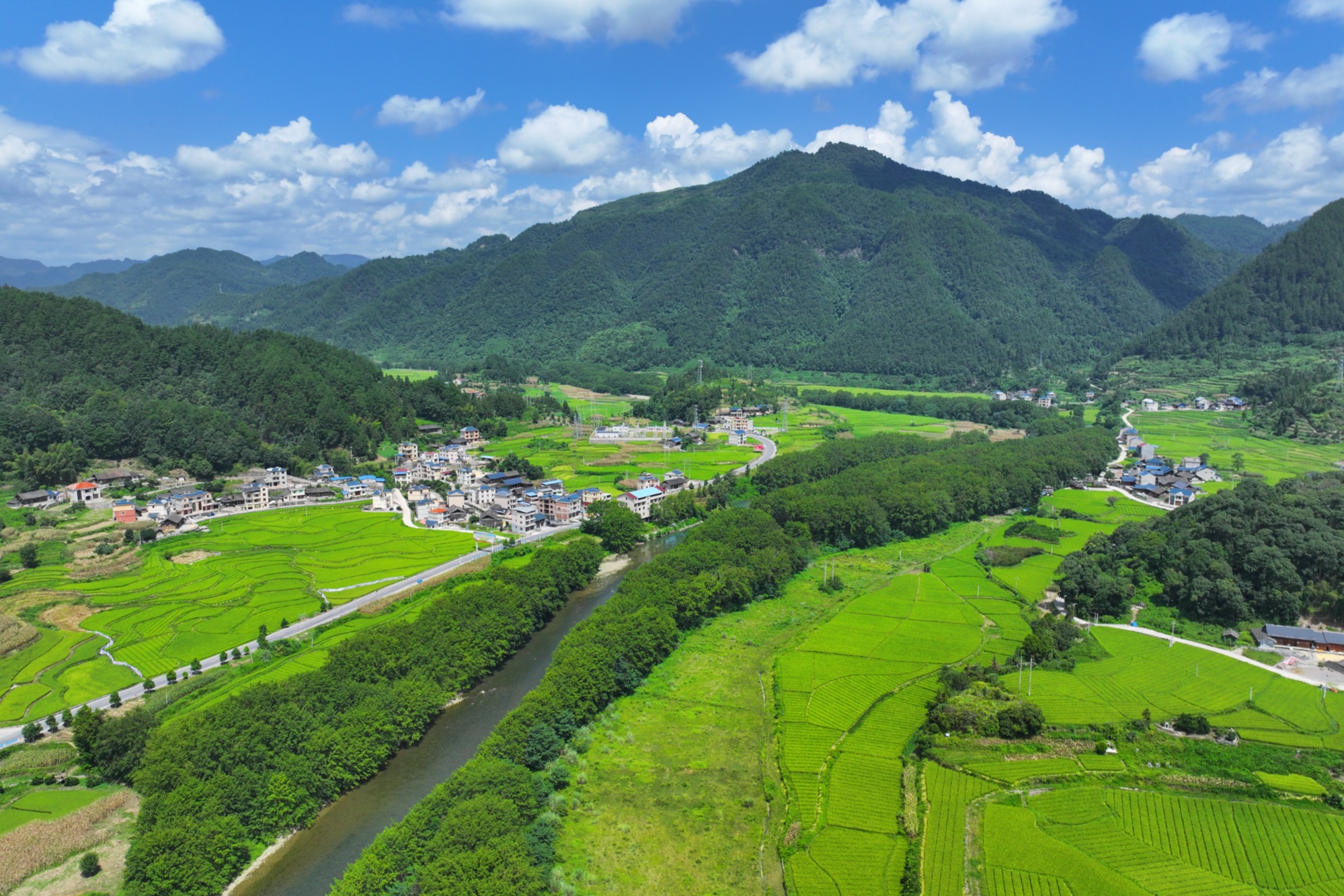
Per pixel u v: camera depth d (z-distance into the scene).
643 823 128.50
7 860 118.44
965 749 141.88
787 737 151.25
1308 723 143.12
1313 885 107.06
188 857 114.06
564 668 163.88
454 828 113.44
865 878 113.00
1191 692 156.00
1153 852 114.50
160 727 147.12
